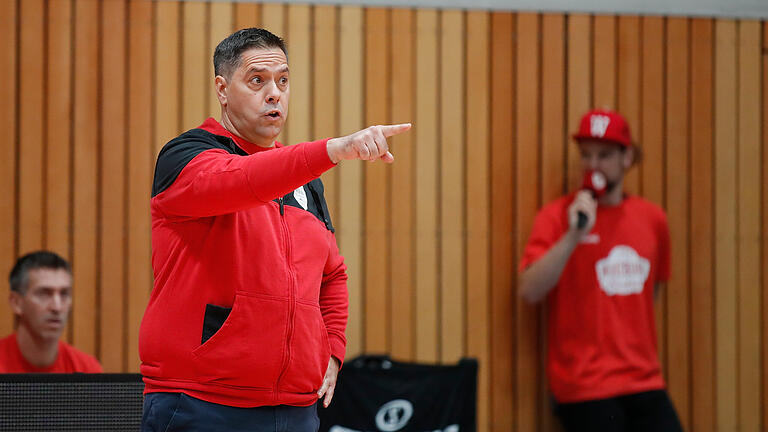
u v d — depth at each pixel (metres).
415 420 13.30
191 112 14.23
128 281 14.09
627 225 14.23
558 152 14.88
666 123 15.16
